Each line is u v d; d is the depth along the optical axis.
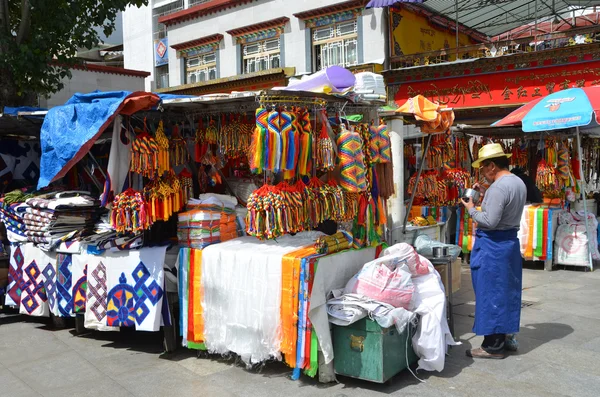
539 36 10.54
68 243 4.91
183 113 4.94
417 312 3.97
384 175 4.66
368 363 3.68
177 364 4.28
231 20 15.88
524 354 4.38
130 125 4.55
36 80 7.99
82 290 4.83
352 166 4.05
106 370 4.18
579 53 10.10
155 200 4.39
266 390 3.73
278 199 3.86
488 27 14.91
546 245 7.99
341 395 3.62
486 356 4.29
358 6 12.93
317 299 3.71
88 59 22.25
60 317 5.28
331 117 4.41
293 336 3.79
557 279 7.41
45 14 7.87
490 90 11.33
